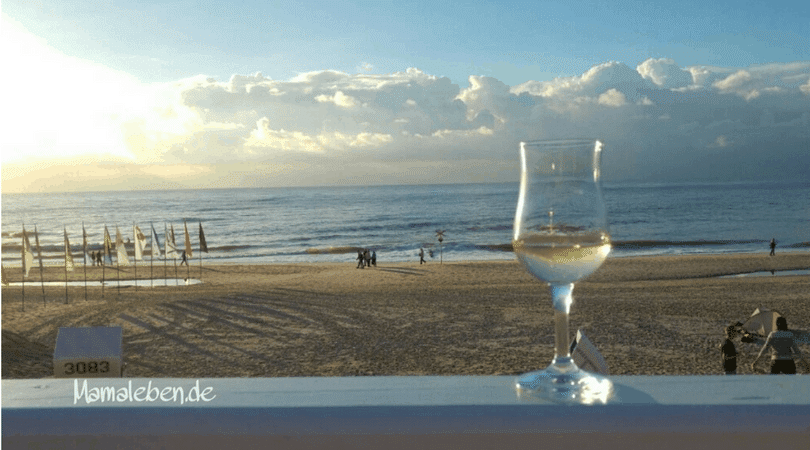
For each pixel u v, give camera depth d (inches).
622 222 3302.2
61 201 7578.7
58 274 1635.1
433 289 1031.0
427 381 39.2
